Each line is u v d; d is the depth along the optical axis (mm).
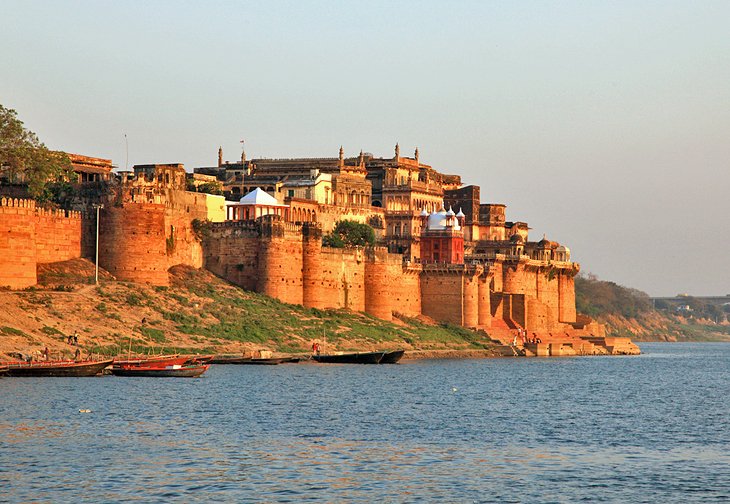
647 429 143125
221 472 109312
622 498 103188
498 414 155750
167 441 123562
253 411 147875
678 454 123688
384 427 138500
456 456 120000
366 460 116625
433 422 144500
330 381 191625
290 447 122250
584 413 160625
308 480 107188
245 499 100312
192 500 99625
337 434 131875
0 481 103812
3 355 181000
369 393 175750
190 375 187500
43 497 99312
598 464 117188
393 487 105562
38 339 192875
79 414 138625
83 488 102250
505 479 109500
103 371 184250
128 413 141250
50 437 123312
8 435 123688
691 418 156625
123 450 117812
